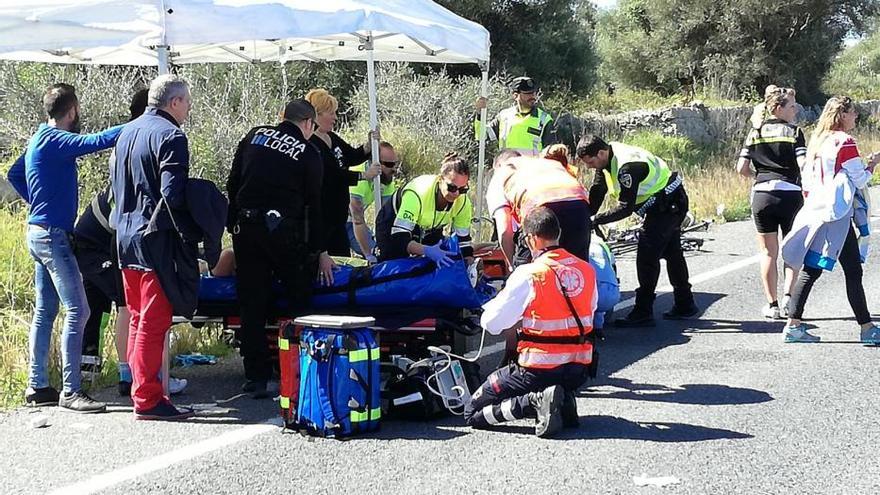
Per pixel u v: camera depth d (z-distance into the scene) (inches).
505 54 847.7
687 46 1217.4
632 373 259.0
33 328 236.2
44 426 219.8
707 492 174.9
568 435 208.5
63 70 503.2
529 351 207.6
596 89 1034.7
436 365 222.5
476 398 214.5
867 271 396.8
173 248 217.6
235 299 249.6
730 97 1143.6
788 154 314.3
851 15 1229.1
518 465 189.9
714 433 207.6
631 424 215.3
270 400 241.1
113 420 224.5
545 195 242.2
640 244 312.3
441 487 178.9
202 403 239.3
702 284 381.4
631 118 859.4
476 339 301.7
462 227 274.1
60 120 232.1
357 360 208.8
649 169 303.9
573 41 907.4
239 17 239.0
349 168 325.1
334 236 288.4
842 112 274.8
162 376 230.7
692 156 810.2
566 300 206.4
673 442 202.4
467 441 205.9
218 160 493.7
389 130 607.2
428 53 349.1
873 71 1820.9
